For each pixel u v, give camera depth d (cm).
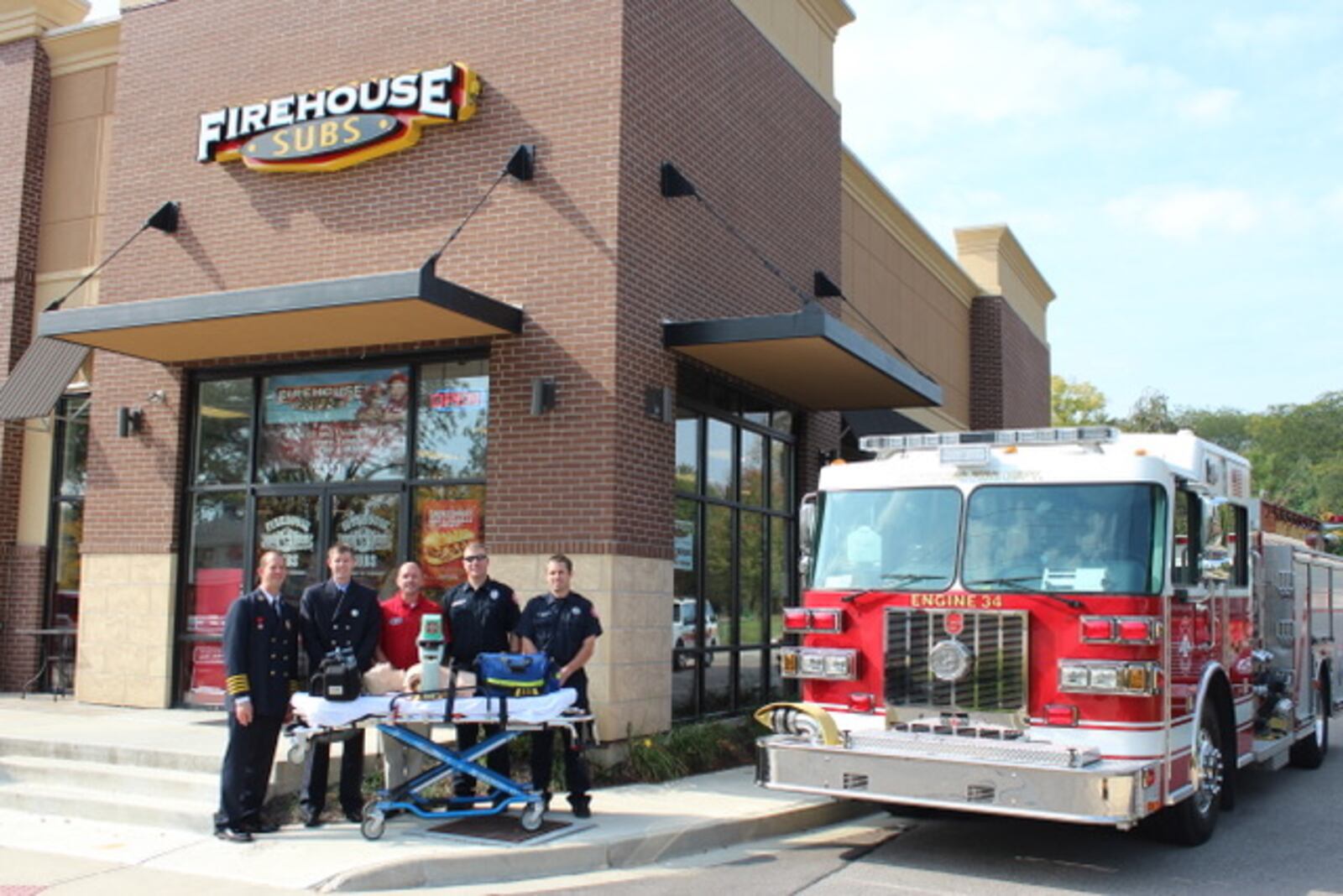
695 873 814
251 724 856
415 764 943
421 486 1241
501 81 1234
